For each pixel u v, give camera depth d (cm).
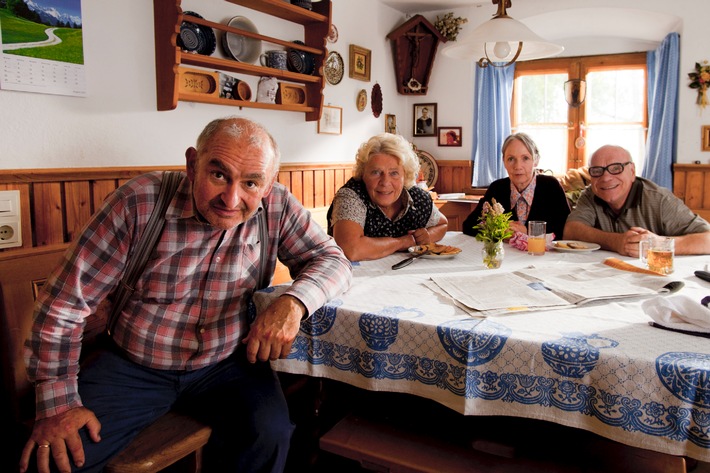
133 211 126
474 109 502
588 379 98
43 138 204
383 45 469
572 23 475
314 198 381
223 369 140
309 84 344
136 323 132
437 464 120
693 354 95
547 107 527
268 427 126
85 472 114
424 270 165
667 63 446
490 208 169
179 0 236
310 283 131
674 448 91
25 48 194
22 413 166
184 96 255
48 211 205
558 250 194
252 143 119
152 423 131
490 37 215
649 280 144
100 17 221
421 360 115
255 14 307
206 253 131
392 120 494
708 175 430
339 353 126
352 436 132
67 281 121
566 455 124
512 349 104
